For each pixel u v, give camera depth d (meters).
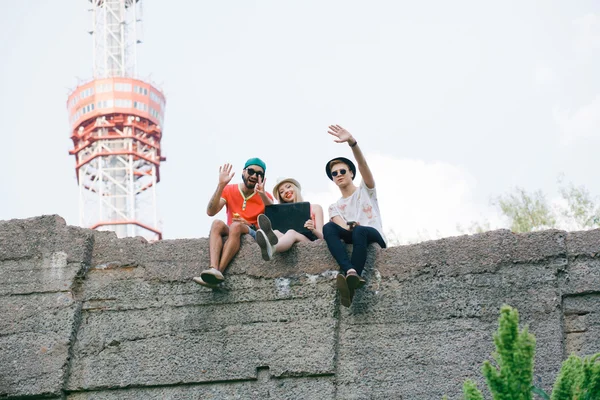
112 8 82.25
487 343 7.89
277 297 8.41
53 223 9.10
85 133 77.38
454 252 8.30
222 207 9.11
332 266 8.46
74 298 8.74
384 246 8.55
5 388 8.34
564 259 8.11
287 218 8.74
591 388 5.78
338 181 8.99
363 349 8.10
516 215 17.94
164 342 8.41
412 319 8.12
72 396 8.34
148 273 8.77
